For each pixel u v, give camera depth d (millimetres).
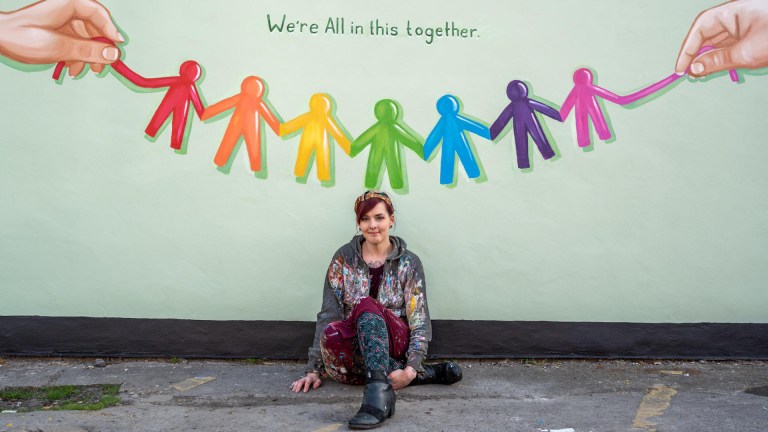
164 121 3828
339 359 3289
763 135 3928
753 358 3934
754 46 3902
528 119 3904
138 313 3867
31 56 3773
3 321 3824
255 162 3859
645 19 3902
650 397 3312
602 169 3922
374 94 3877
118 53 3803
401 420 2957
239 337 3902
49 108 3787
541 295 3945
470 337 3941
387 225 3455
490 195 3910
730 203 3941
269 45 3848
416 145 3887
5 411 3043
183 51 3824
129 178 3830
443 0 3887
